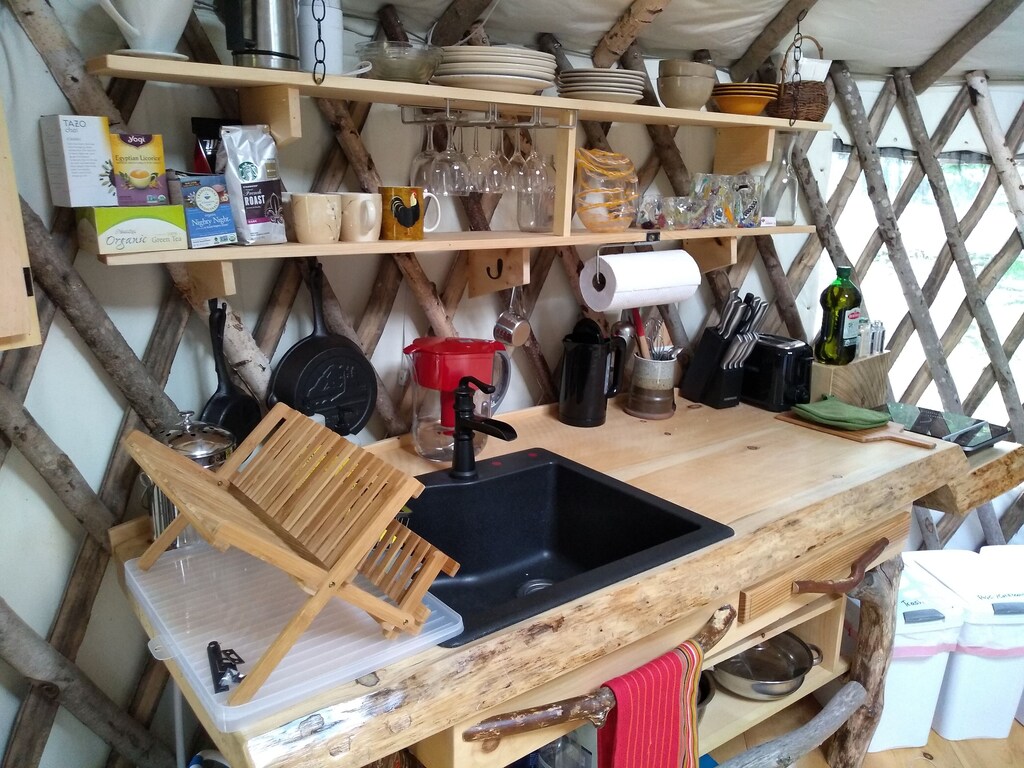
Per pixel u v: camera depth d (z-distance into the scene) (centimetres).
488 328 178
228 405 131
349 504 94
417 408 154
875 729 189
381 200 130
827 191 239
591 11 162
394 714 86
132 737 139
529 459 155
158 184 108
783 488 147
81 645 134
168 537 111
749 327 196
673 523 134
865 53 225
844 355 206
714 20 181
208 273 120
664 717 114
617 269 164
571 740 138
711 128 202
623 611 107
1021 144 271
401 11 147
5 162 86
